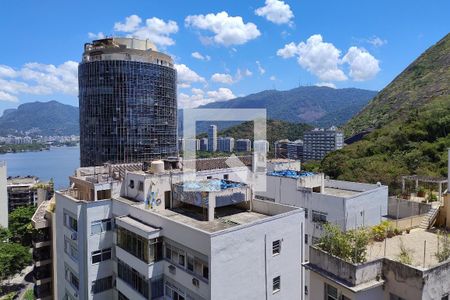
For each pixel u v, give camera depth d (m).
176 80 109.00
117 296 25.88
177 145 108.38
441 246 15.22
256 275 19.34
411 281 12.41
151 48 102.19
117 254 24.45
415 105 95.06
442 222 18.62
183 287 19.48
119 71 95.12
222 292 17.81
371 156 63.62
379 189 28.31
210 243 17.30
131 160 97.00
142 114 98.12
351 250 13.75
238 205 24.88
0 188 66.44
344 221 25.39
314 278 14.89
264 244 19.67
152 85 99.31
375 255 14.46
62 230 29.48
